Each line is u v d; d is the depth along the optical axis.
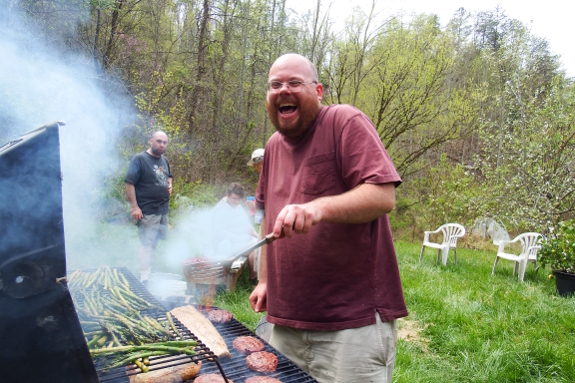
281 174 1.86
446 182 12.21
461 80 14.92
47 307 0.98
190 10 13.50
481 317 4.53
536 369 3.35
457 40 11.62
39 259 0.96
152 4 11.20
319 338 1.73
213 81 13.26
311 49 12.02
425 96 10.97
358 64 11.30
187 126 11.06
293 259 1.74
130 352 1.43
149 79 9.91
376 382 1.68
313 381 1.44
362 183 1.52
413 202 14.26
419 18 10.88
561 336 4.05
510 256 6.94
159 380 1.36
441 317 4.45
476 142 16.58
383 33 11.07
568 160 8.84
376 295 1.68
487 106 12.27
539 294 5.75
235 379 1.46
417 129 12.95
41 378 0.98
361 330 1.65
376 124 11.66
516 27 11.08
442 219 12.57
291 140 1.82
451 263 8.05
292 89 1.64
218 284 4.51
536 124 9.70
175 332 1.65
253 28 14.09
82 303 1.88
